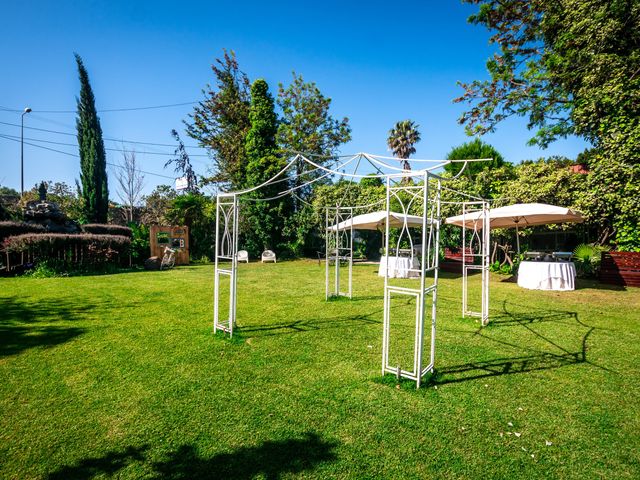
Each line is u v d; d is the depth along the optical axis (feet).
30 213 48.14
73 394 11.21
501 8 45.14
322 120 80.43
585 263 37.40
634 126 34.40
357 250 67.21
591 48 37.70
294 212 70.59
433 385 12.03
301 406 10.53
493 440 8.91
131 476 7.54
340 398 11.05
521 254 42.34
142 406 10.47
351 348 15.74
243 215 67.41
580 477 7.61
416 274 42.93
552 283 31.50
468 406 10.60
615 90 34.53
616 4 34.99
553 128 45.34
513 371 13.25
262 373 12.94
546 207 28.09
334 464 7.96
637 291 30.17
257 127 68.74
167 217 65.41
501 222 33.40
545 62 42.11
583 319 21.03
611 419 9.91
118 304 24.86
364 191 63.57
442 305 25.38
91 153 73.31
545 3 41.57
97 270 43.73
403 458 8.19
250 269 50.78
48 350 15.25
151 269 48.70
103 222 75.25
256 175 68.03
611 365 13.83
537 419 9.91
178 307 24.04
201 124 84.94
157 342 16.43
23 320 20.17
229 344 16.21
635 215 34.42
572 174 40.19
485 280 20.08
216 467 7.84
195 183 100.83
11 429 9.23
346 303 25.86
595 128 38.55
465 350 15.60
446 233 52.80
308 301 26.61
